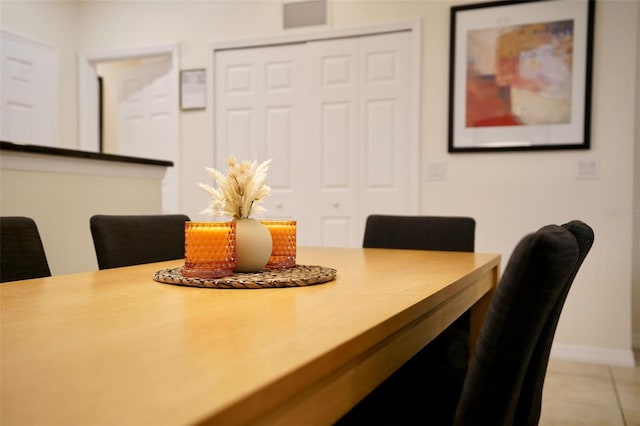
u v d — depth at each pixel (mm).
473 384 694
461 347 1729
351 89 3529
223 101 3865
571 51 2967
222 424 435
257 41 3734
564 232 747
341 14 3529
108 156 2541
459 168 3234
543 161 3047
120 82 4410
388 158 3447
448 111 3240
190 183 3969
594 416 2186
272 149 3744
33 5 3896
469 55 3188
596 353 2941
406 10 3354
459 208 3236
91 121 4281
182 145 3990
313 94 3623
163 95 4086
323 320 759
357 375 708
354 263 1544
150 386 483
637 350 3166
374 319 766
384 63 3441
